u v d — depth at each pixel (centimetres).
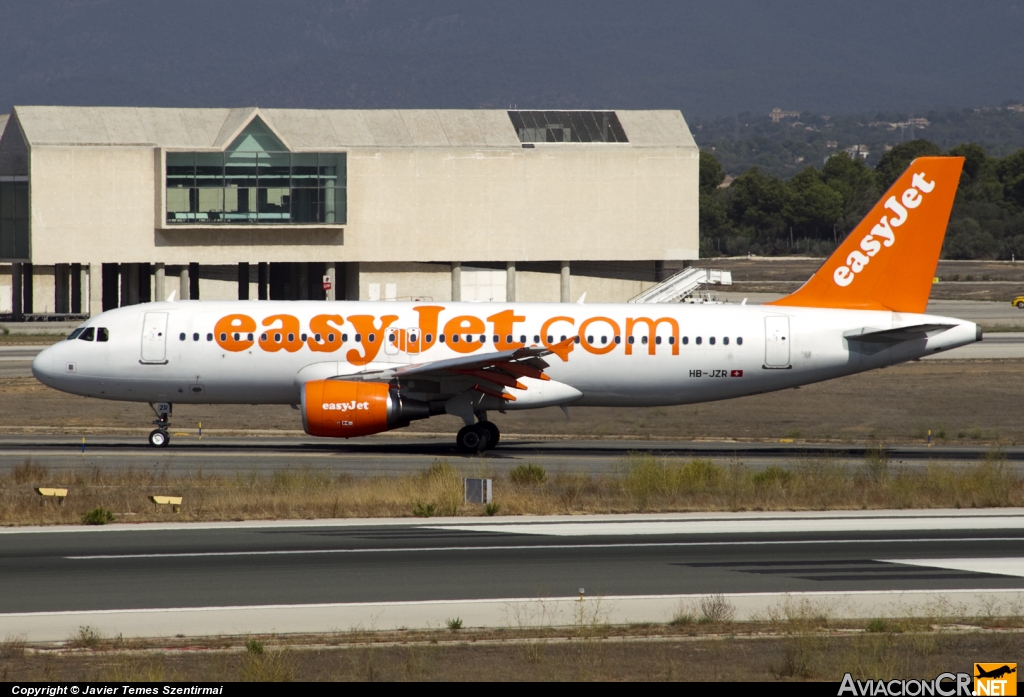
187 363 15562
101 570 8331
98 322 15775
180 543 9338
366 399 15000
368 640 6638
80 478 12525
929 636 6794
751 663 6275
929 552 9256
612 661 6284
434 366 14788
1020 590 7994
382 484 12069
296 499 11331
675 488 12150
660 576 8331
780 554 9131
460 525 10300
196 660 6178
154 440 15825
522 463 14575
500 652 6412
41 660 6141
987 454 14650
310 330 15562
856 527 10338
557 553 9081
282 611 7244
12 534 9675
